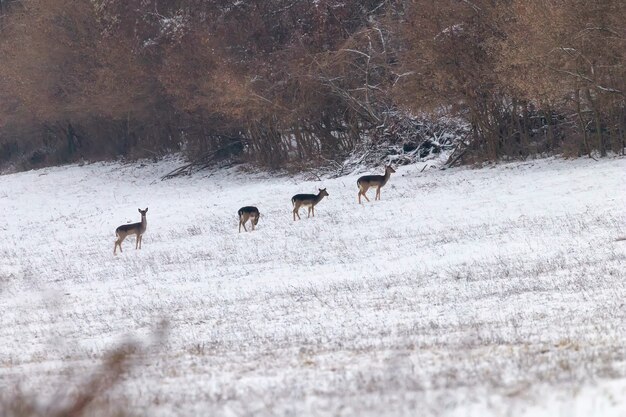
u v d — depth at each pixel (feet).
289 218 221.87
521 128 274.16
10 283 172.76
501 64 243.19
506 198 204.23
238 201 260.62
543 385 48.67
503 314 91.91
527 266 130.21
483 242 160.15
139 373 65.31
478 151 280.72
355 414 44.39
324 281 139.85
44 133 488.02
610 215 168.86
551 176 220.64
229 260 174.60
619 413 41.65
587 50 230.48
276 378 59.31
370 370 59.47
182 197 309.83
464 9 266.36
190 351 79.61
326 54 314.35
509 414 42.88
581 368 53.36
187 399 52.29
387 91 295.07
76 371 65.67
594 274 116.26
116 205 322.55
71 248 226.79
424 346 70.74
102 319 117.70
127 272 173.88
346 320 98.17
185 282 155.12
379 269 146.82
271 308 115.85
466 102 275.59
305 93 326.85
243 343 84.28
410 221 195.21
